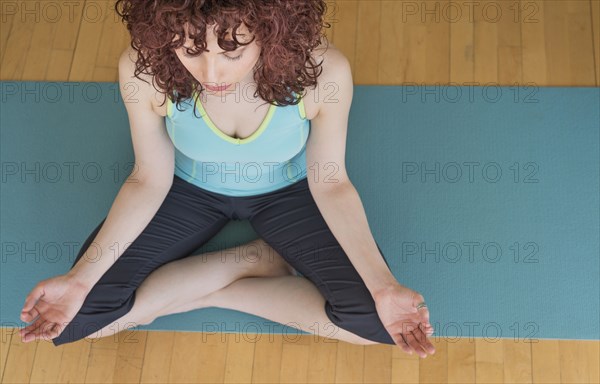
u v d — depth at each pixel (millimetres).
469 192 2188
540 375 2023
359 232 1753
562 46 2449
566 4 2521
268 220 1952
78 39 2480
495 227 2141
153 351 2066
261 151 1742
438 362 2041
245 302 1982
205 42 1328
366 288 1809
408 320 1682
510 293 2057
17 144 2252
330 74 1612
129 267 1870
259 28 1348
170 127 1713
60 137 2264
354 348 2062
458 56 2438
